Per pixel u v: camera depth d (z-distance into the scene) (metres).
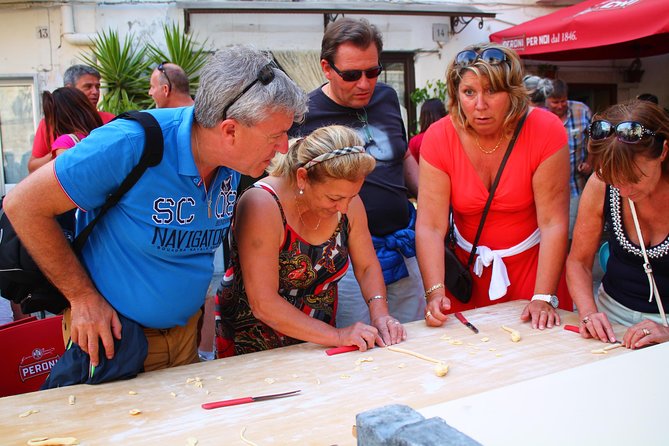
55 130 3.71
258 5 6.33
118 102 6.09
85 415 1.59
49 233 1.69
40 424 1.54
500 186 2.54
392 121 2.99
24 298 1.86
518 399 1.03
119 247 1.81
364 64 2.70
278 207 2.07
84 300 1.78
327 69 2.80
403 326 2.32
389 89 3.05
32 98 6.43
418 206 2.69
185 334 2.10
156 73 4.36
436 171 2.61
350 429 1.49
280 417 1.56
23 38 6.29
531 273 2.67
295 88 1.74
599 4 5.84
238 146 1.71
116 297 1.84
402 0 7.11
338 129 2.02
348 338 2.07
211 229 1.92
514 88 2.34
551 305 2.37
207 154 1.77
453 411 0.99
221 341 2.42
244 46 1.73
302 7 6.39
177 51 6.16
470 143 2.54
